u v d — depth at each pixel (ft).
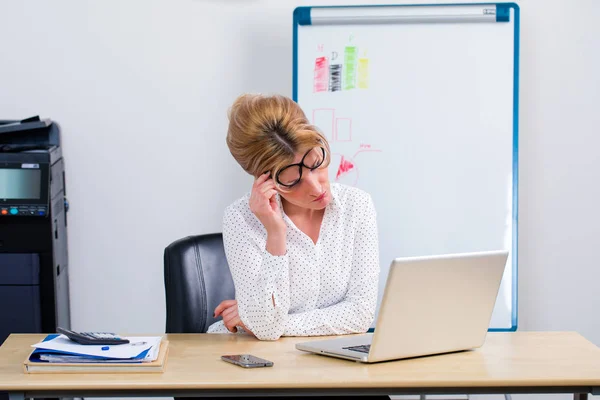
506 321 9.78
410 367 5.30
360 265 6.61
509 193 9.78
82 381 4.97
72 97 10.27
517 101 9.68
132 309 10.55
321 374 5.12
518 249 10.40
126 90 10.30
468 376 5.07
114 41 10.25
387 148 9.78
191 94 10.33
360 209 6.72
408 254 9.85
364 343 5.78
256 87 10.33
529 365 5.37
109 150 10.36
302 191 6.29
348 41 9.73
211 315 7.17
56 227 9.46
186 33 10.27
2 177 8.99
